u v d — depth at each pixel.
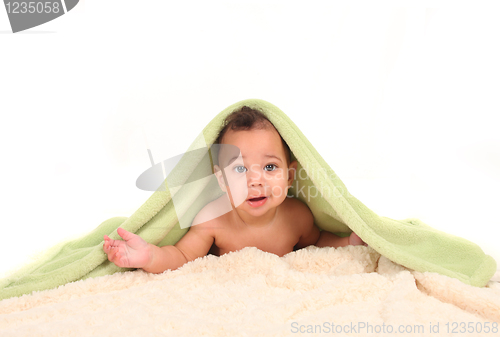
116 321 0.74
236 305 0.82
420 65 1.67
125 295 0.86
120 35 1.21
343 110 1.54
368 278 0.89
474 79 1.79
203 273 0.97
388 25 1.50
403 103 1.62
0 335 0.70
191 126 1.16
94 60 1.21
